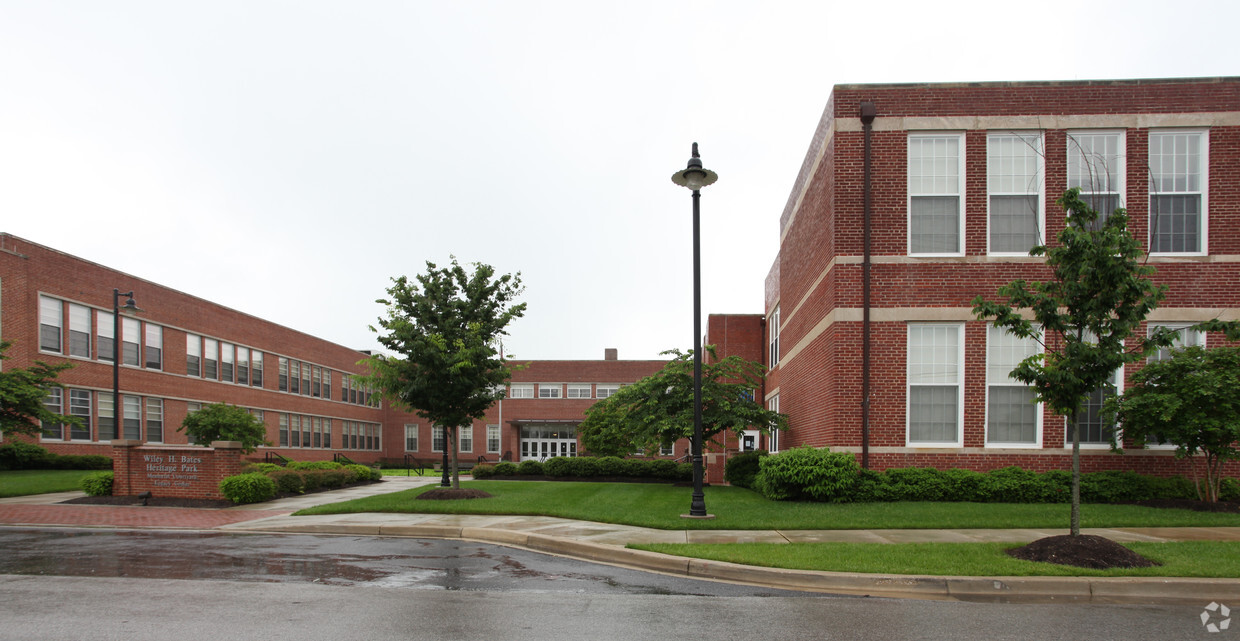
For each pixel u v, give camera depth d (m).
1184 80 15.77
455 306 18.25
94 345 29.62
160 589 7.89
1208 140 15.64
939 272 15.91
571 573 8.91
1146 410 13.33
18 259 25.92
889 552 9.34
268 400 42.66
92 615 6.73
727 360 20.80
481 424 56.34
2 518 14.95
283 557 10.10
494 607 7.09
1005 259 15.72
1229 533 11.05
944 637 6.15
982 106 16.06
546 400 55.81
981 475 14.97
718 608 7.11
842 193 16.22
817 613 6.93
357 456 54.22
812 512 13.38
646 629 6.34
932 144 16.20
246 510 16.39
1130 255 8.94
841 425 15.85
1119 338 9.02
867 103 16.16
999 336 15.80
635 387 20.84
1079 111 15.88
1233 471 15.18
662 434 20.20
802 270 20.39
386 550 10.79
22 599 7.41
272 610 6.93
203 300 37.00
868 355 15.85
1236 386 12.68
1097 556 8.65
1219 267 15.40
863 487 15.02
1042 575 8.01
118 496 18.20
